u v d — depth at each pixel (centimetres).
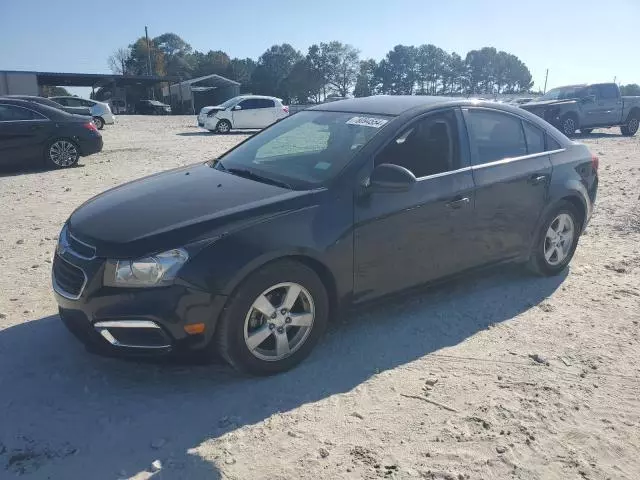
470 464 286
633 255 606
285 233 350
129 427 312
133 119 4175
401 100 470
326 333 421
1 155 1216
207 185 403
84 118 1339
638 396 348
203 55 11844
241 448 296
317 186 382
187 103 6062
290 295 358
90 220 367
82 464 284
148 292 322
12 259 589
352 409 330
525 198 486
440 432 310
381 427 314
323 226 366
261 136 502
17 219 771
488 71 11319
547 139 521
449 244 439
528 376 367
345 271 381
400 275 415
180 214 352
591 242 657
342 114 466
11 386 351
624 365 383
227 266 330
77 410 328
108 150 1673
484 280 529
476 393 347
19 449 294
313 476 276
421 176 421
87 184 1053
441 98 474
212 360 351
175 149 1695
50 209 835
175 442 300
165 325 324
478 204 450
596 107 2105
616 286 519
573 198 532
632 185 1010
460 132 452
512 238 486
